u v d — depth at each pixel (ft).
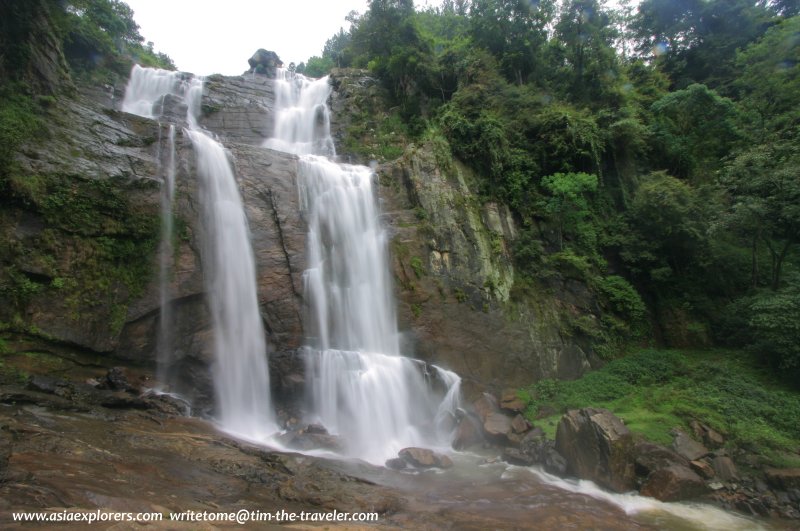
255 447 36.70
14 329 37.35
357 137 91.09
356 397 49.08
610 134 82.02
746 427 45.80
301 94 102.68
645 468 39.81
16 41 46.09
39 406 32.53
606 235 76.69
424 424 51.42
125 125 53.16
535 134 81.25
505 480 39.29
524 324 64.75
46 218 40.68
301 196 59.77
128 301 44.39
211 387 46.73
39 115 44.88
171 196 50.47
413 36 99.04
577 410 43.27
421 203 66.64
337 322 56.44
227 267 51.75
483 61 90.99
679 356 63.93
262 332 52.03
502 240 70.49
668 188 71.87
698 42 120.47
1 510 16.67
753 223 63.41
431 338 59.98
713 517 34.73
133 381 43.04
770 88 87.86
